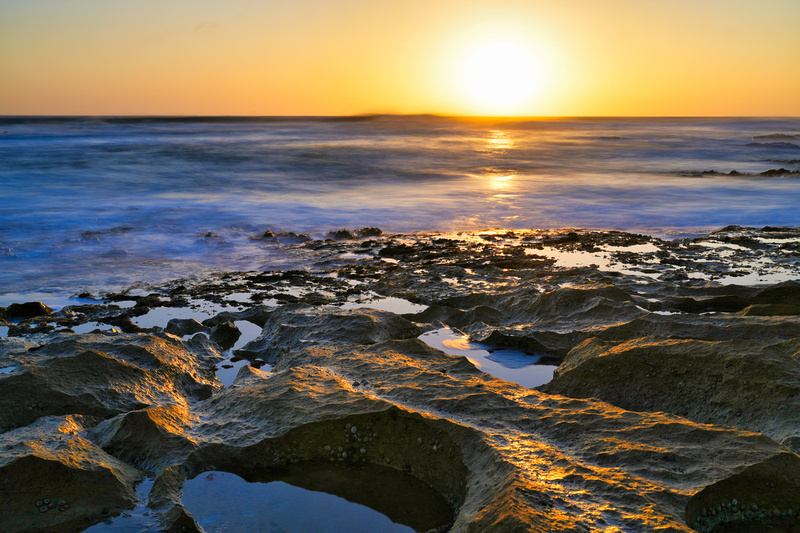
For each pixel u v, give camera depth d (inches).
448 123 6033.5
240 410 212.7
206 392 261.6
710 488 147.9
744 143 2367.1
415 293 417.7
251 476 185.2
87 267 518.0
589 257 537.0
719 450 162.7
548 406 203.9
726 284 410.3
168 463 183.3
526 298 364.8
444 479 178.5
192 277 487.5
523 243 621.0
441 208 874.1
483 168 1397.6
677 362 226.7
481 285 431.5
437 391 216.4
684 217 810.2
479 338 323.3
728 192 1027.3
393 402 208.4
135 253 573.9
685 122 6899.6
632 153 1867.6
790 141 2632.9
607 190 1058.7
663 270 473.1
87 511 160.7
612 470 156.5
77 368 239.0
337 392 212.8
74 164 1203.2
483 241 640.4
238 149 1590.8
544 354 302.8
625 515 134.8
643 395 226.2
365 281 471.5
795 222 770.2
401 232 719.1
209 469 185.3
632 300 354.0
